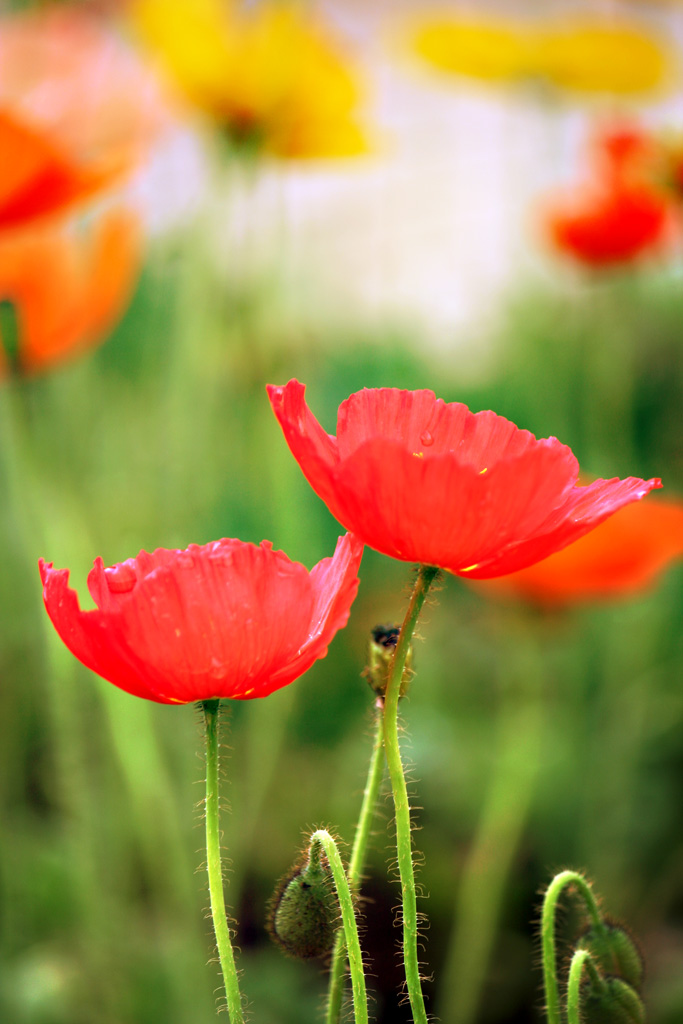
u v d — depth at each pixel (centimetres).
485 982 119
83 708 113
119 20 112
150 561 57
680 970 117
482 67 151
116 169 84
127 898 117
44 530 98
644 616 139
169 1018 105
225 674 55
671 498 159
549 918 58
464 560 55
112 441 130
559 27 147
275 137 117
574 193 158
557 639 125
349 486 55
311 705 147
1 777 113
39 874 116
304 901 57
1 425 102
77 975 106
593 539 100
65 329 92
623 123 149
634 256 149
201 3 106
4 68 94
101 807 114
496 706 153
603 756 134
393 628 58
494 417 58
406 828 55
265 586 55
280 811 133
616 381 157
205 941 115
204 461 120
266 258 124
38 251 91
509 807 111
